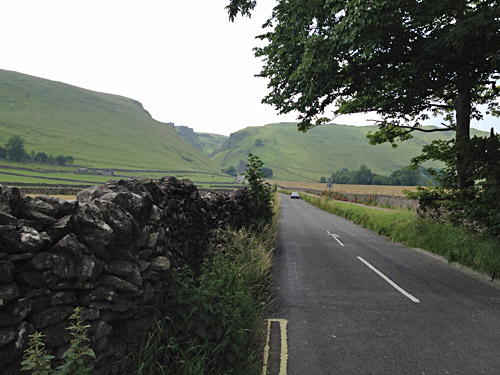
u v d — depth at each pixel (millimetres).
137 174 177250
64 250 2604
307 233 17234
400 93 11242
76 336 2336
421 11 9125
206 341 3533
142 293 3207
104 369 2658
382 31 8219
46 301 2424
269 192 15047
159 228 4215
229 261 6922
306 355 4430
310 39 8641
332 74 9531
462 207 12109
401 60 9523
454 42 7953
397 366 4133
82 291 2729
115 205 3254
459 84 10562
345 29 8242
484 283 8047
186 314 3740
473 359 4320
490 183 10227
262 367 4102
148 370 3070
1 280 2133
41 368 2078
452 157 12555
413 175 189500
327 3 8391
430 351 4547
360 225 21766
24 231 2369
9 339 2088
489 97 13641
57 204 2727
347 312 6086
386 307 6348
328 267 9648
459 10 9586
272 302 6594
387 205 37375
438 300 6754
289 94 10688
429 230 13164
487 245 9273
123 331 3002
